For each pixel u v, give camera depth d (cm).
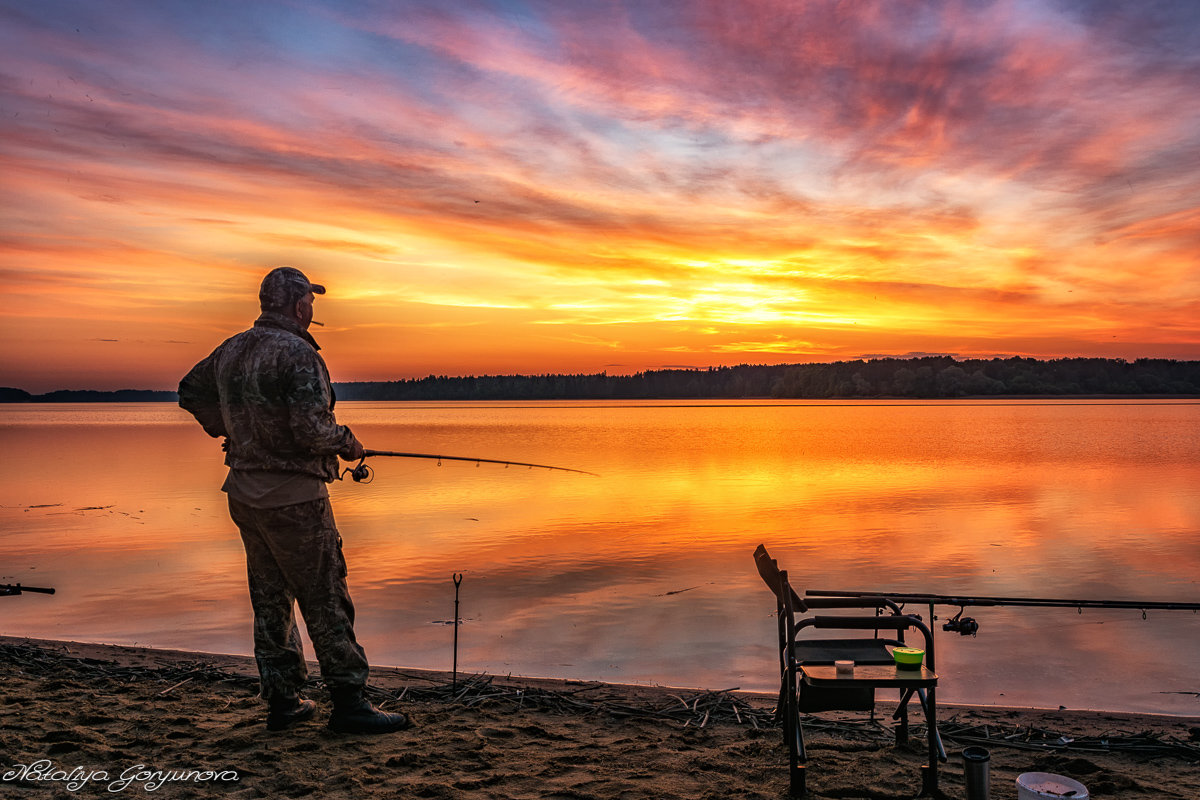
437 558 1508
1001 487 2822
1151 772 456
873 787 423
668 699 598
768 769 450
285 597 497
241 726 512
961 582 1291
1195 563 1436
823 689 409
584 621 1031
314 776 429
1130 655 866
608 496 2591
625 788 421
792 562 1467
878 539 1731
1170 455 4375
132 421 14050
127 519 2047
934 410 16725
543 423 10562
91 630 985
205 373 491
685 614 1074
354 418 13475
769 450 4919
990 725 548
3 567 1426
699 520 2030
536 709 566
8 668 667
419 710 556
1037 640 930
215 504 2370
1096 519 2039
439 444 5553
